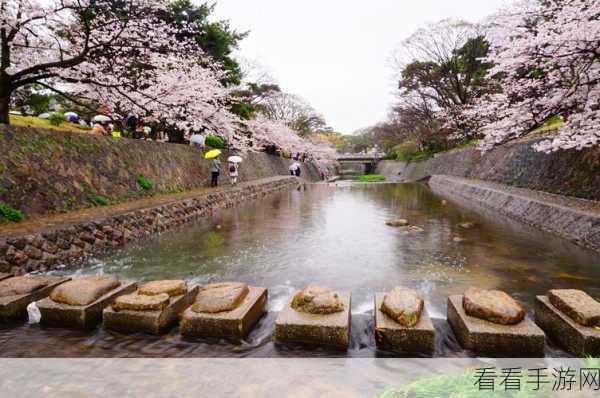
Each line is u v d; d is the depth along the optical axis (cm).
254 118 3131
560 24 746
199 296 418
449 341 375
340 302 396
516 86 875
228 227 1114
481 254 760
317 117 4541
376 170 6525
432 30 2892
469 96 2836
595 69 773
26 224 718
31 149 838
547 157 1403
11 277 523
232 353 353
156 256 766
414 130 4106
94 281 456
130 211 934
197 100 1438
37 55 991
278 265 702
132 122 1495
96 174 1041
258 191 2139
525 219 1113
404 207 1585
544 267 655
